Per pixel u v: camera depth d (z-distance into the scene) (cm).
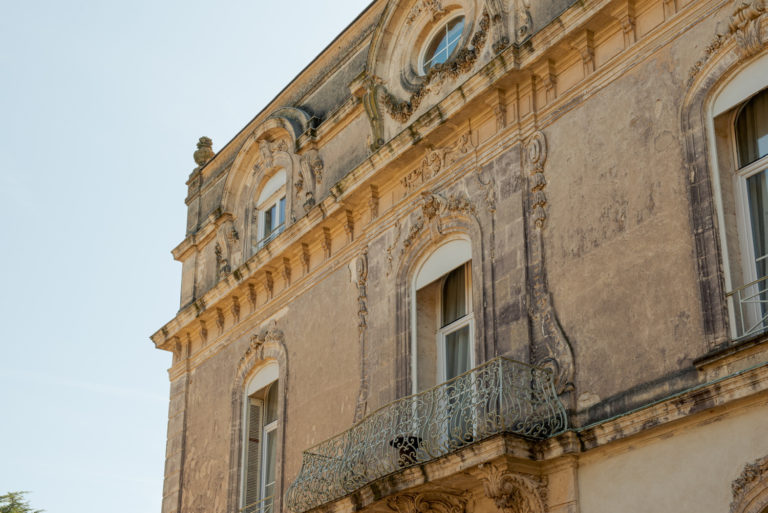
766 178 1213
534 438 1270
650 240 1274
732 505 1085
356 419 1688
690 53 1291
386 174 1747
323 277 1900
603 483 1227
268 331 2017
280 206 2155
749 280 1185
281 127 2145
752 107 1243
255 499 1994
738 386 1088
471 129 1608
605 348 1293
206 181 2486
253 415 2055
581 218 1384
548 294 1398
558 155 1448
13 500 3572
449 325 1616
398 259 1691
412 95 1733
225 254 2267
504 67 1512
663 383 1204
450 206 1600
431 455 1352
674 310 1218
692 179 1237
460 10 1745
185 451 2222
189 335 2312
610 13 1400
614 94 1384
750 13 1216
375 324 1719
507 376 1319
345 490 1484
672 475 1154
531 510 1274
